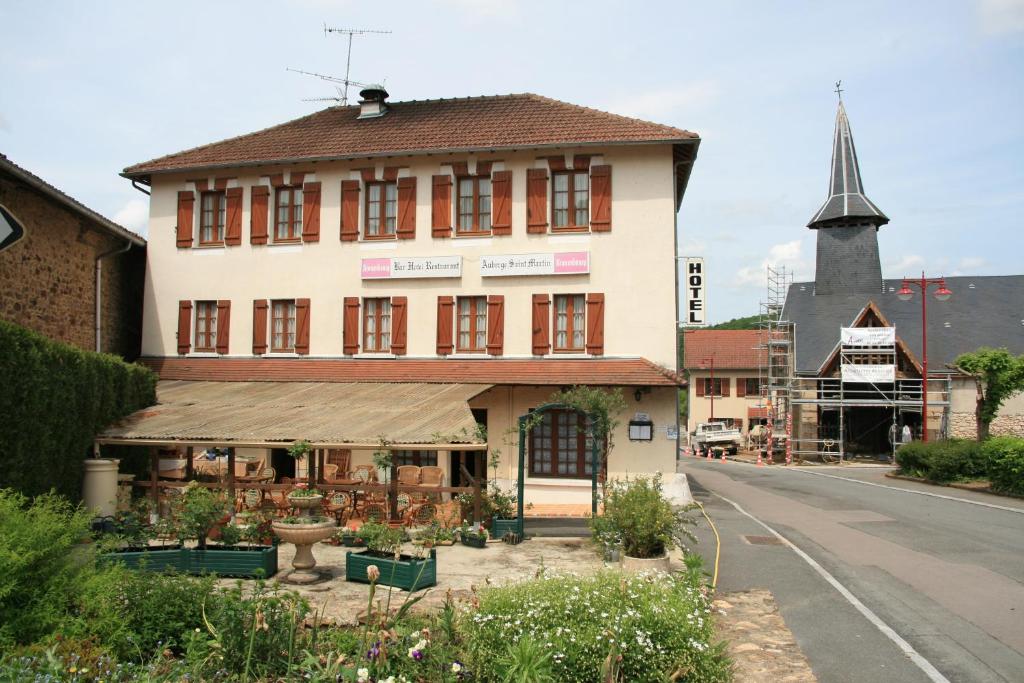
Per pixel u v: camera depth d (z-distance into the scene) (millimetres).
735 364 64125
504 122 22016
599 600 6941
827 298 48031
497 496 15219
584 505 18953
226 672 6297
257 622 6414
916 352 43062
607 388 19062
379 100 24109
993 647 8414
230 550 10539
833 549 14156
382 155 20797
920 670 7715
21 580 6297
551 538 14109
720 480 30094
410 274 20953
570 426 19516
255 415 16094
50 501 7496
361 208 21500
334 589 10070
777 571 12281
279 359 21578
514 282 20547
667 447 19188
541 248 20406
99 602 6605
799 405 44375
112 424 15336
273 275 21812
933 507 20312
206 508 10562
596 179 20297
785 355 46656
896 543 14734
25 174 15438
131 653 6562
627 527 11320
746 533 16094
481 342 20844
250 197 22109
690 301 21500
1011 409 39375
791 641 8695
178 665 6230
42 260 17359
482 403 19891
